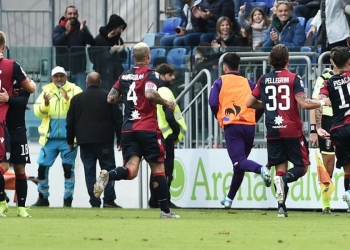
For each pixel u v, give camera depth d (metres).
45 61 53.12
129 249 20.83
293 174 36.69
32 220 33.12
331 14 51.72
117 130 49.41
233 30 56.97
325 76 40.22
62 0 67.19
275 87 36.56
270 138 36.81
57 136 51.12
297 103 36.56
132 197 52.41
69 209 46.53
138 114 34.09
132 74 34.06
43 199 51.91
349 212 40.28
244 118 43.16
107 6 66.69
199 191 49.22
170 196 49.84
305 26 59.00
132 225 30.05
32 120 53.78
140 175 52.03
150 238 24.20
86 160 49.75
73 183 51.66
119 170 33.94
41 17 66.62
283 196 36.94
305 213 43.00
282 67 36.75
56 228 28.06
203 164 49.12
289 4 54.16
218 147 49.56
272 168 47.50
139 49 34.06
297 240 24.16
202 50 50.88
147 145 34.25
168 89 46.78
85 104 49.19
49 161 51.44
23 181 36.62
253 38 56.47
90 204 50.44
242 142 43.25
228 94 43.41
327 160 42.06
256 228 29.36
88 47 52.78
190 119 50.16
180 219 34.88
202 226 29.94
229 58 43.81
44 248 20.86
